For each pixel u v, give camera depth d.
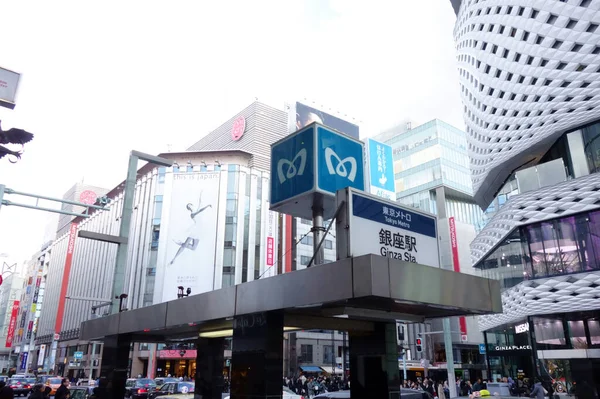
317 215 8.17
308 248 70.81
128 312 10.91
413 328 68.44
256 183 69.06
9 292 145.50
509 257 37.88
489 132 41.44
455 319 65.38
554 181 33.75
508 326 42.47
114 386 11.31
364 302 6.26
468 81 44.44
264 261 65.94
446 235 70.94
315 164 8.03
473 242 46.62
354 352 8.41
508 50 37.16
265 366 6.98
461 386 30.55
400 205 7.68
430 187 75.38
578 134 34.03
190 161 68.94
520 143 38.19
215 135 93.88
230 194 66.88
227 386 27.67
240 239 65.00
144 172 72.50
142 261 64.94
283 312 7.35
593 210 30.19
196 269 63.38
